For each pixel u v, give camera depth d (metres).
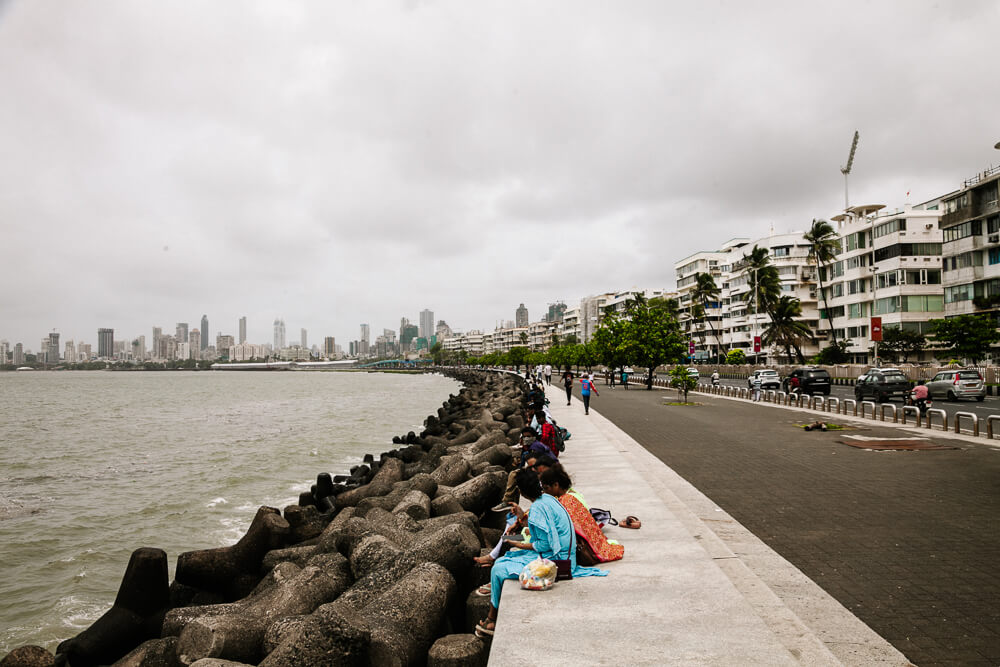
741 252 100.19
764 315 87.50
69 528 14.28
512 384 56.94
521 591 5.13
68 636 8.81
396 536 8.04
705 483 11.02
